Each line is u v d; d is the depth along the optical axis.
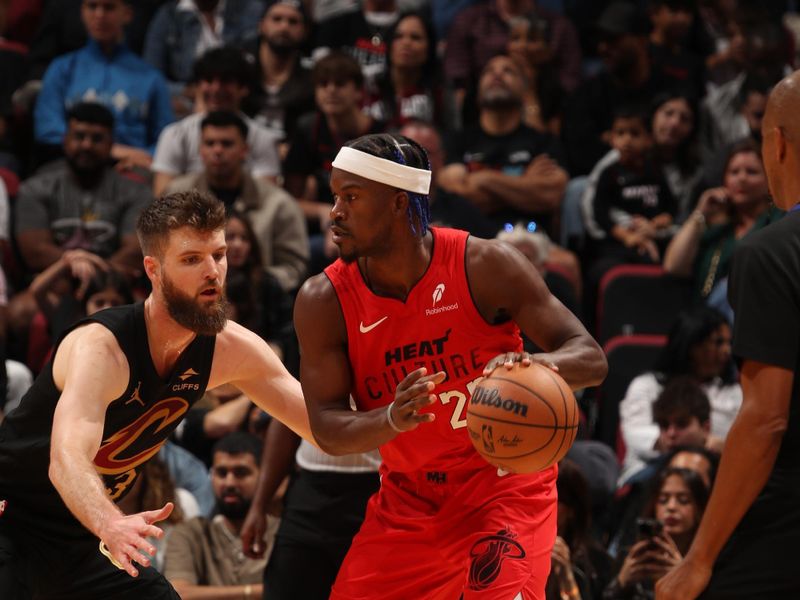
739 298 5.24
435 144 12.59
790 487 5.20
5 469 6.12
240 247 11.67
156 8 16.67
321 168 13.95
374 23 16.09
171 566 8.79
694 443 10.02
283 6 15.23
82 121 12.59
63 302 11.55
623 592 7.95
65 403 5.59
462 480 6.07
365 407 6.02
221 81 14.15
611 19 15.19
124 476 6.39
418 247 5.70
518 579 5.77
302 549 7.70
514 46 15.27
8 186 13.25
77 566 6.27
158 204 5.75
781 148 5.41
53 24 15.66
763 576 5.21
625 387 11.62
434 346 5.78
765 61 15.48
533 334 5.71
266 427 10.62
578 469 8.41
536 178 13.66
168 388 6.07
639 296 12.55
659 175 13.80
